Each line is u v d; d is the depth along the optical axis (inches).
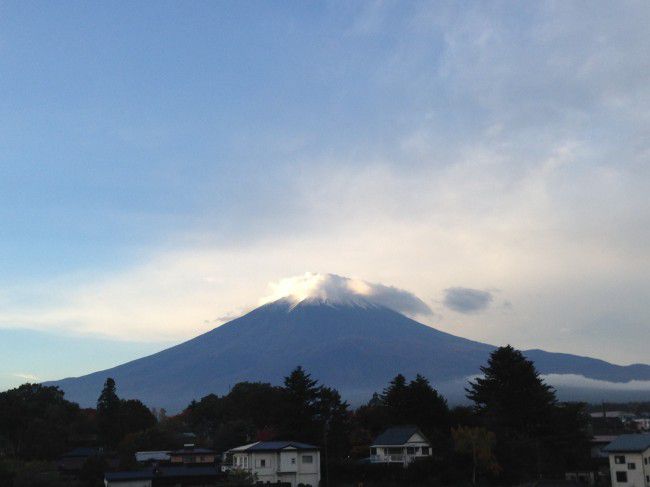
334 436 4306.1
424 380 4611.2
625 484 3272.6
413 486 3309.5
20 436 4872.0
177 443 5103.3
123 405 5964.6
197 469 3535.9
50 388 5762.8
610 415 7755.9
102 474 3671.3
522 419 4028.1
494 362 4384.8
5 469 3245.6
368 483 3403.1
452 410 4719.5
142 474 3385.8
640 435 3499.0
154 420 6171.3
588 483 3521.2
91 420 5812.0
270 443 3624.5
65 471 3897.6
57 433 4877.0
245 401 5871.1
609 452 3331.7
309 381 4439.0
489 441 3432.6
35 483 3282.5
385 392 4923.7
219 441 4948.3
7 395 5027.1
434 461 3442.4
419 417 4407.0
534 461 3651.6
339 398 4640.8
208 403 6348.4
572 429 4008.4
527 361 4315.9
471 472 3435.0
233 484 3211.1
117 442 5452.8
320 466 3565.5
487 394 4350.4
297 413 4301.2
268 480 3393.2
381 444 3796.8
